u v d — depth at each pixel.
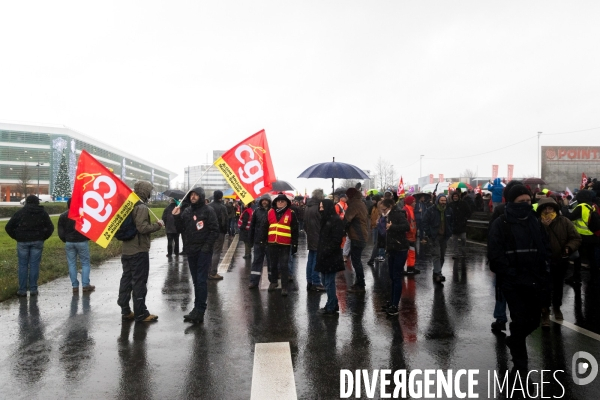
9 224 8.32
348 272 11.11
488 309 7.43
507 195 5.09
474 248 15.62
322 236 7.07
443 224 9.62
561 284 6.66
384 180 69.50
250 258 13.66
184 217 6.92
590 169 37.69
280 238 8.48
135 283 6.69
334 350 5.49
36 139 91.56
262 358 5.22
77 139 98.69
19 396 4.29
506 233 4.84
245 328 6.39
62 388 4.46
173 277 10.55
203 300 6.72
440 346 5.63
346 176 11.31
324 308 7.14
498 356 5.28
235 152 7.30
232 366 4.98
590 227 8.45
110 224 6.62
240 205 23.48
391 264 7.07
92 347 5.62
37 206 8.47
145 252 6.78
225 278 10.45
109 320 6.82
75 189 6.67
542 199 6.45
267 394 4.30
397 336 6.02
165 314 7.19
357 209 8.78
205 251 6.71
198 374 4.77
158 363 5.08
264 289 9.15
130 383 4.56
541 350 5.43
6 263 11.51
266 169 7.38
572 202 13.75
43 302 7.97
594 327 6.37
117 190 6.67
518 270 4.80
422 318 6.90
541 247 4.80
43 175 92.00
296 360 5.16
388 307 7.12
